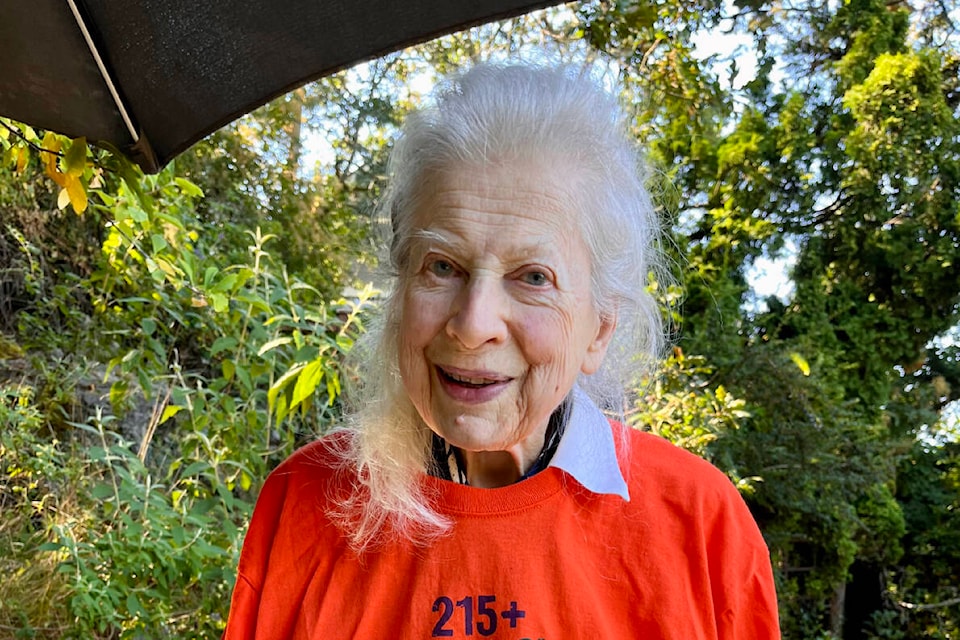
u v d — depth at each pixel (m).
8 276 3.44
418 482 0.95
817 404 4.36
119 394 2.17
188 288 2.14
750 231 4.88
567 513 0.95
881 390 5.11
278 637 0.97
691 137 4.71
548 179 0.80
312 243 4.25
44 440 2.85
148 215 1.91
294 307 2.12
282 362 2.36
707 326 4.46
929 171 5.02
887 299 5.26
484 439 0.83
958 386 5.33
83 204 1.23
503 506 0.93
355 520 0.97
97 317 2.65
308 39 0.98
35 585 2.34
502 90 0.82
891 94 5.00
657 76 3.09
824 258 5.28
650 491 1.00
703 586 0.96
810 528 4.59
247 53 1.00
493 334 0.79
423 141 0.83
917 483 5.20
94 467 2.88
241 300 2.06
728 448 3.99
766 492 4.28
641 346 1.04
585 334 0.86
